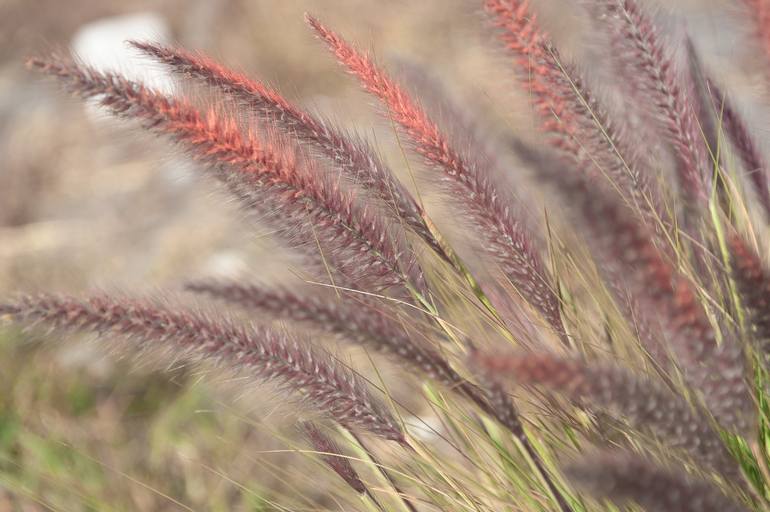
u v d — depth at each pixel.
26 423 1.19
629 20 0.92
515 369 0.77
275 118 0.90
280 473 1.11
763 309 0.84
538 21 0.94
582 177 0.78
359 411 0.90
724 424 0.82
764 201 0.95
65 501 1.12
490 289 0.95
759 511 0.88
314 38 0.95
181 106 0.88
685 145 0.93
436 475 0.95
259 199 0.91
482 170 0.91
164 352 0.89
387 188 0.92
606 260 0.80
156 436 1.17
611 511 0.91
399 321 0.92
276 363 0.89
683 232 0.92
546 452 0.93
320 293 0.94
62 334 0.89
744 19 0.92
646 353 0.90
